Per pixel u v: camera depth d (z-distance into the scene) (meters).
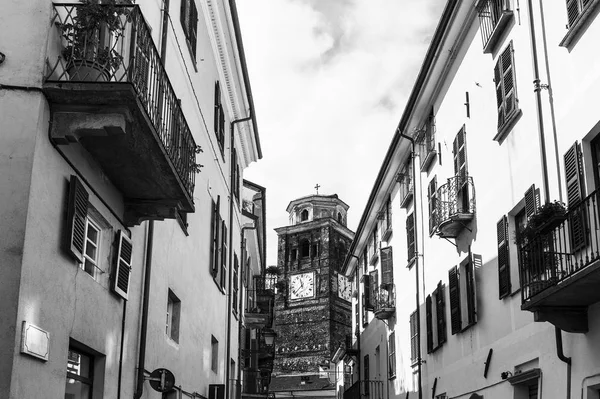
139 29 8.52
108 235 9.56
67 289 7.95
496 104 14.92
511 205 13.93
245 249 28.59
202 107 16.03
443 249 19.00
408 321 23.84
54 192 7.64
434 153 19.94
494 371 14.61
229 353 19.92
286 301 76.69
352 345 40.31
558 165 11.73
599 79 10.42
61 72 7.83
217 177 18.34
